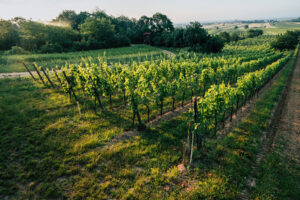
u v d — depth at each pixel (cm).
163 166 627
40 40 5056
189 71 1869
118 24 9531
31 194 504
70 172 587
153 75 1551
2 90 1398
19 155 662
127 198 497
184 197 500
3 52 4184
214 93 779
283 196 514
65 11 8406
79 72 1225
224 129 909
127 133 848
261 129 921
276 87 1861
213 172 601
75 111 1080
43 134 802
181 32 6725
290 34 7750
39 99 1255
